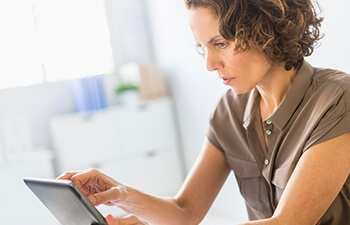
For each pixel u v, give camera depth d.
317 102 1.15
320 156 1.07
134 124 4.37
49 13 4.53
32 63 4.47
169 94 4.65
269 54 1.13
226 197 3.92
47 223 3.92
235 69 1.14
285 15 1.13
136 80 4.59
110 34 4.80
